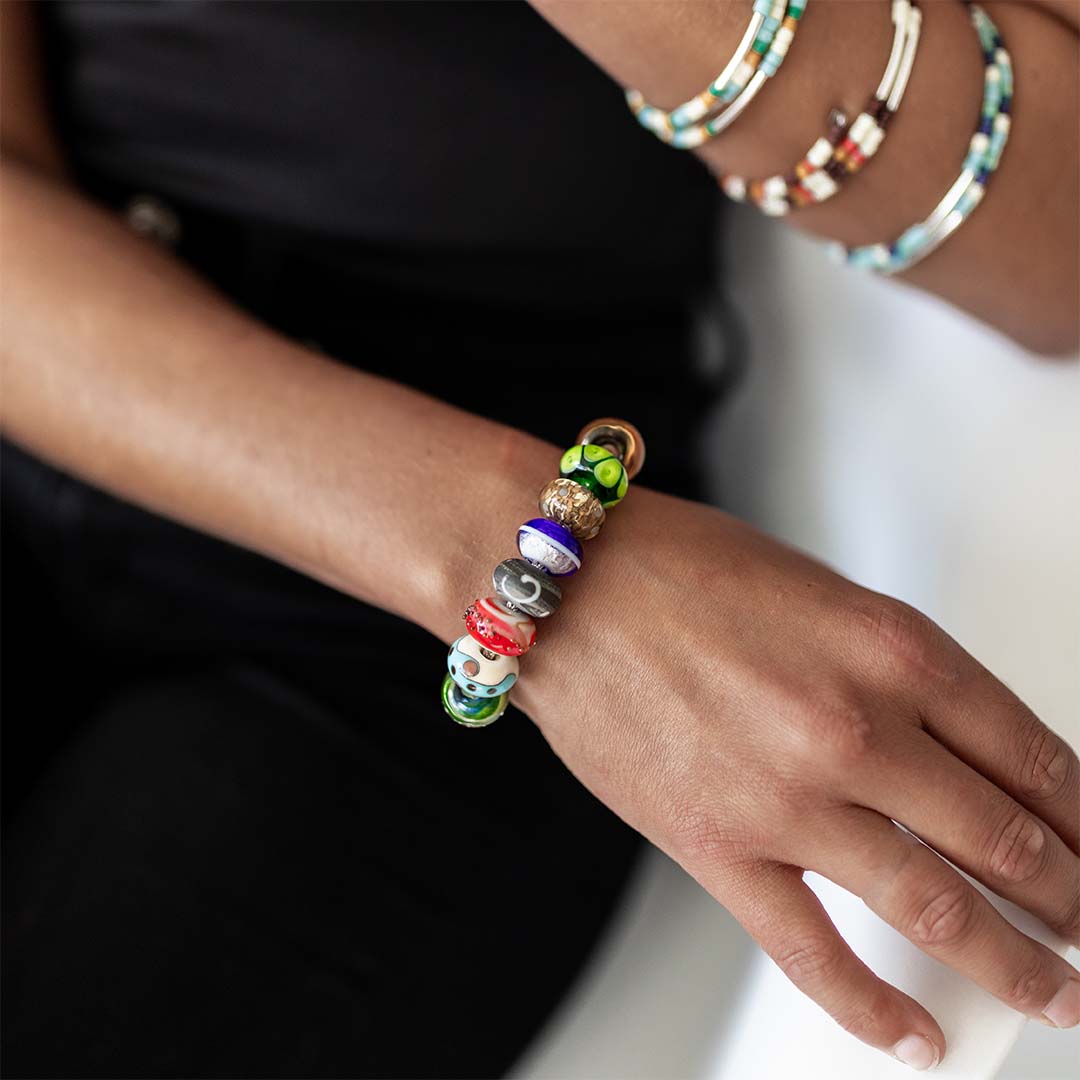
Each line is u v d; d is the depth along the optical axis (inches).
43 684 23.1
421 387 22.2
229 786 20.7
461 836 20.8
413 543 17.8
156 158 21.5
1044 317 19.0
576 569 16.9
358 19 20.2
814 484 23.1
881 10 17.3
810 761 16.3
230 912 20.0
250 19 20.2
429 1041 19.8
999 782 16.4
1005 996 16.1
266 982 19.8
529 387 22.5
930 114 17.6
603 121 21.0
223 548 21.5
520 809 21.1
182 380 19.0
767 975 19.7
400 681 21.7
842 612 16.7
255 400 18.7
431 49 20.3
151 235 21.8
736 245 24.7
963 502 20.4
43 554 22.2
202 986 19.7
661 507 17.7
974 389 20.6
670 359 23.4
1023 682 19.0
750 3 17.0
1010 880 16.1
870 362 22.2
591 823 21.3
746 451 24.4
